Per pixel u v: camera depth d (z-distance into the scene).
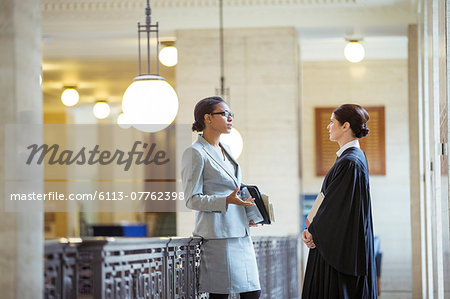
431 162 10.38
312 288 7.14
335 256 6.86
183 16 13.45
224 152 6.45
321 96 17.73
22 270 4.40
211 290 6.19
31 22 4.60
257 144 13.45
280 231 13.35
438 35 8.69
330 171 7.11
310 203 17.38
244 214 6.39
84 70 18.22
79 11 13.45
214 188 6.18
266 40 13.43
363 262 6.91
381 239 17.47
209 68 13.45
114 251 4.98
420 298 13.27
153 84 8.56
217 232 6.16
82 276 4.81
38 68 4.66
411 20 13.27
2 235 4.41
